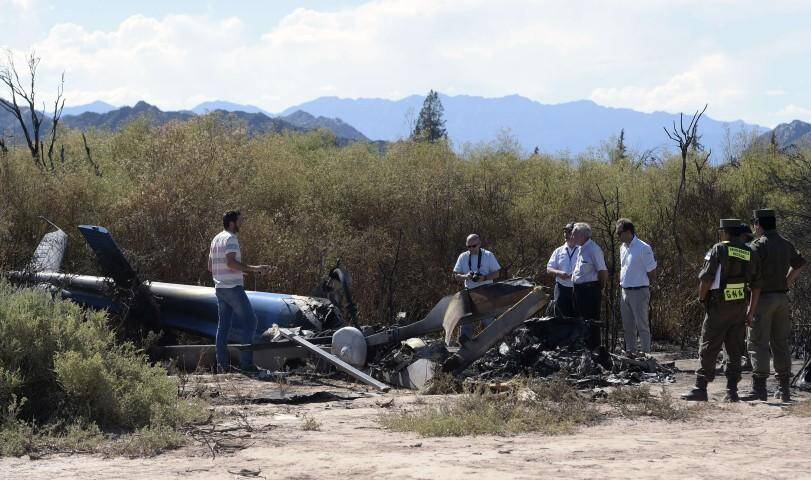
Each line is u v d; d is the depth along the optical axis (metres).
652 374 10.86
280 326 11.64
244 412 7.66
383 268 16.67
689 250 18.78
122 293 12.13
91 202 16.78
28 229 15.88
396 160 25.14
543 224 19.30
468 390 9.14
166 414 6.88
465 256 12.56
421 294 16.89
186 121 22.11
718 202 19.28
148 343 11.23
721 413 7.93
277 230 17.31
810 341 12.38
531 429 6.91
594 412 7.57
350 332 10.57
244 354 10.76
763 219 9.06
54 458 5.61
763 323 8.98
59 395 6.79
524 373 10.14
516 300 10.23
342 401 8.55
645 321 12.42
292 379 10.31
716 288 8.72
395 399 8.62
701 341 8.91
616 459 5.59
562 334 10.83
